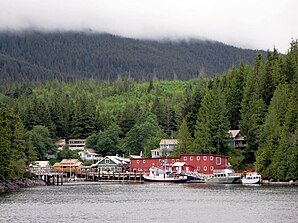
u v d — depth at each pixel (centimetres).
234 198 12119
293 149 17925
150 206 10512
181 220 8356
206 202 11244
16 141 17362
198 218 8569
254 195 12875
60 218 8594
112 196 13188
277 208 9800
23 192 14588
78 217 8744
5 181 16000
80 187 17700
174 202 11344
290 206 10131
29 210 9688
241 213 9138
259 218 8450
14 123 17388
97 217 8762
